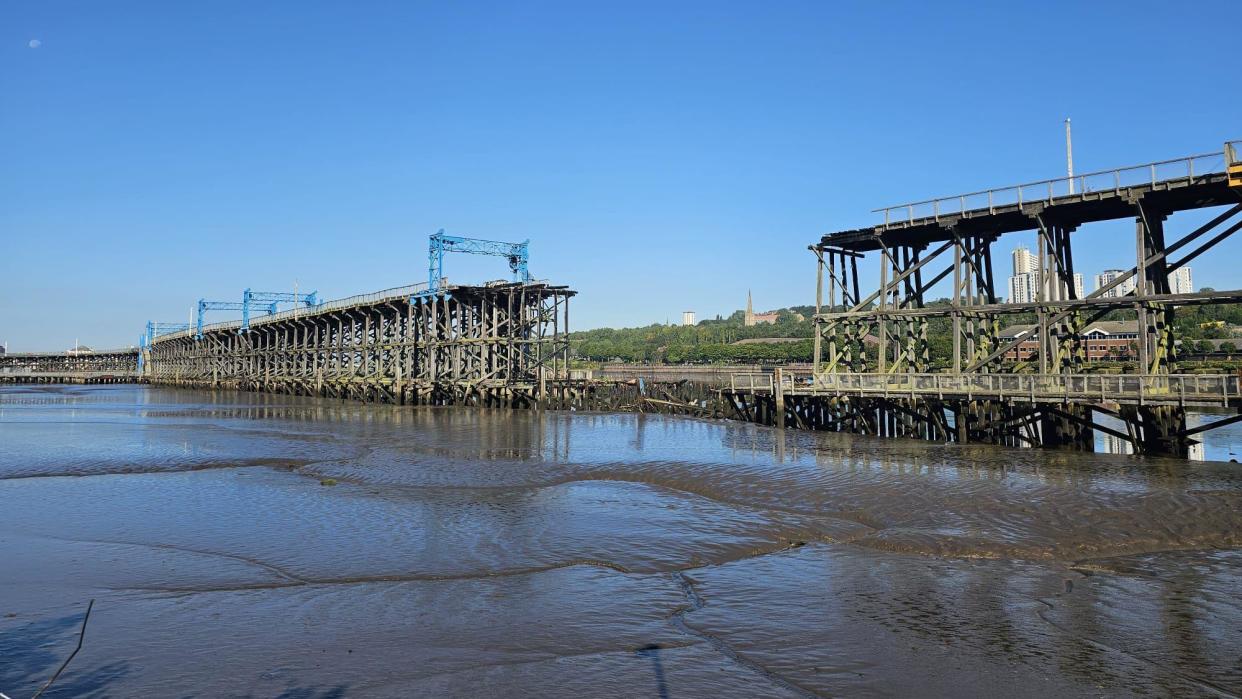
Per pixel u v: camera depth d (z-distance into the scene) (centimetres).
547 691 875
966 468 2427
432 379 6172
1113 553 1498
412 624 1114
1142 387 2641
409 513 1923
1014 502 1852
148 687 884
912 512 1802
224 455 3084
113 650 1006
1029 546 1519
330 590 1284
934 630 1081
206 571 1398
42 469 2697
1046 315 3130
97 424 4722
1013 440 3434
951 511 1792
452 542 1616
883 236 3816
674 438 3634
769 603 1209
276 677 916
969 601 1211
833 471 2367
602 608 1188
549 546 1577
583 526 1759
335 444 3491
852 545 1583
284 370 9344
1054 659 975
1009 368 3716
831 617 1139
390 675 922
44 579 1348
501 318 6475
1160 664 956
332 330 8806
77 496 2186
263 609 1183
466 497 2145
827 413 4100
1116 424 4619
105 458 2988
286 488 2319
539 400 5678
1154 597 1223
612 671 935
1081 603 1196
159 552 1542
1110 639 1043
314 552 1537
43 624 1111
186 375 12738
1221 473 2270
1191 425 4334
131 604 1206
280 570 1409
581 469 2591
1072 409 2988
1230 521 1659
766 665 957
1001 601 1209
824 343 7744
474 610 1179
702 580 1341
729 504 2011
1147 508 1759
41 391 10988
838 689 884
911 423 3591
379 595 1256
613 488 2283
